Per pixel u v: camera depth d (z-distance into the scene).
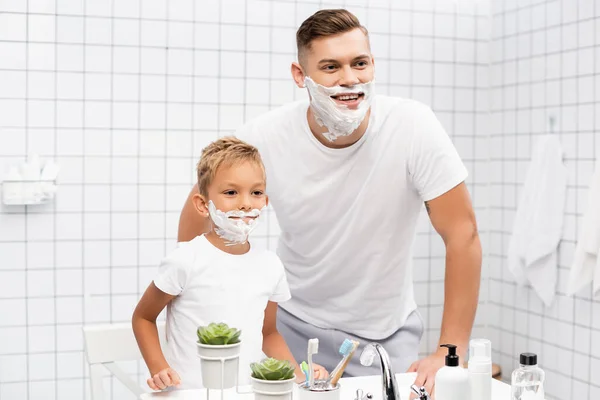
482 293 3.30
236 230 1.57
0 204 2.75
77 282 2.85
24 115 2.76
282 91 3.05
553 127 2.90
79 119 2.82
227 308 1.56
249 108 3.01
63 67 2.80
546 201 2.85
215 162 1.56
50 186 2.71
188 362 1.56
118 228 2.89
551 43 2.92
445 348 1.65
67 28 2.79
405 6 3.17
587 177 2.72
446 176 1.80
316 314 2.04
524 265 2.95
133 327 1.62
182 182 2.95
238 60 2.99
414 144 1.83
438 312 3.29
